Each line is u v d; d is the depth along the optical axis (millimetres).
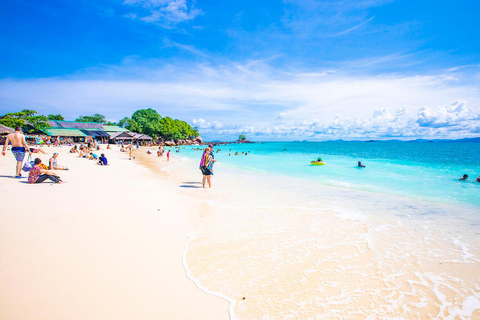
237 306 3422
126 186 11312
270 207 8555
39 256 4316
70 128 73562
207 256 4871
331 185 13344
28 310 3010
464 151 59031
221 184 13453
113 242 5125
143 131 101062
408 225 6926
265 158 37719
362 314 3344
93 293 3455
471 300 3693
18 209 6633
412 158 36438
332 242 5664
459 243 5727
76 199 8109
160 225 6383
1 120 47938
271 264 4629
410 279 4227
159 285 3789
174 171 19344
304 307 3449
